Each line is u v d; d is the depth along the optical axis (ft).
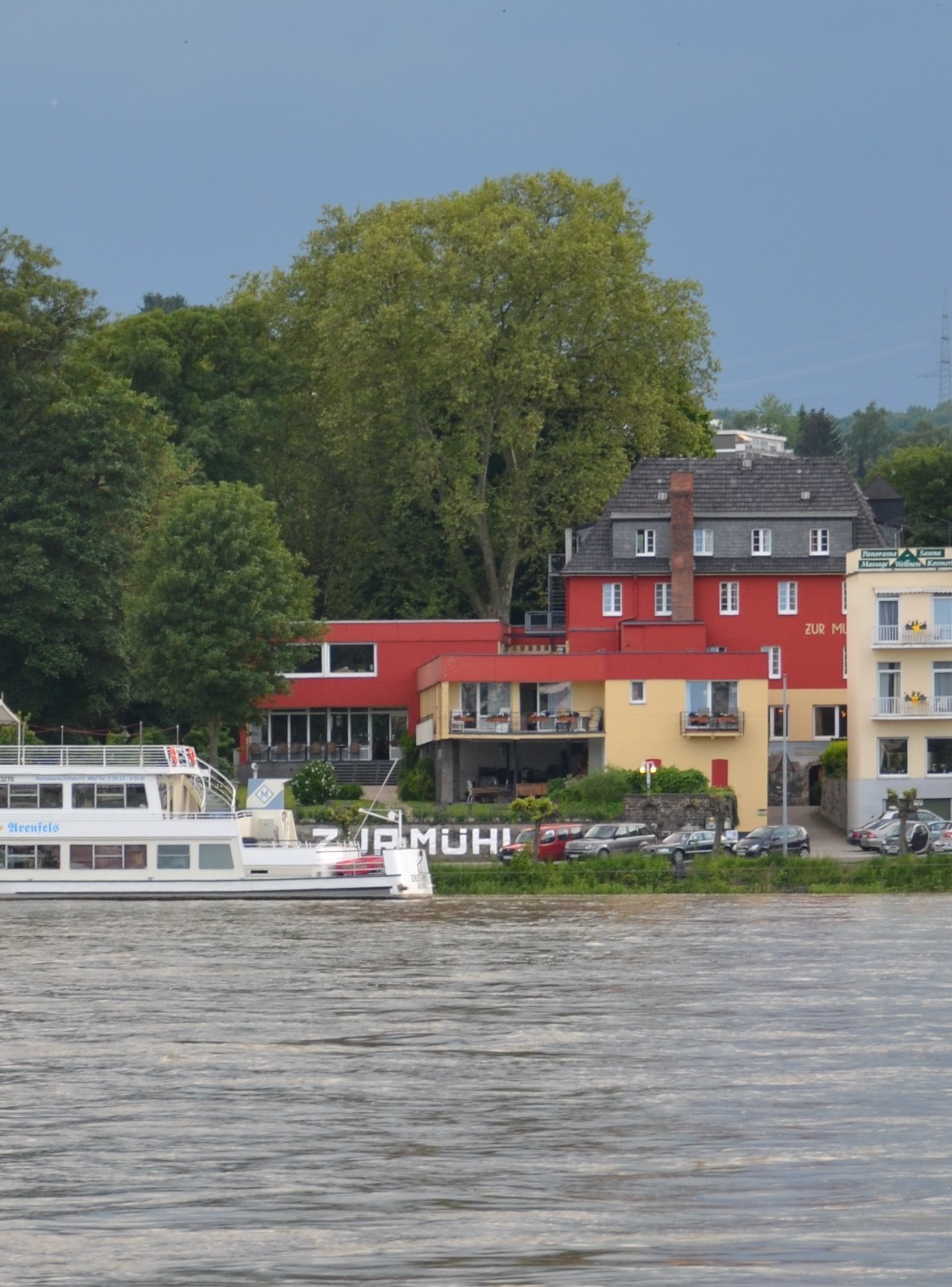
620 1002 497.05
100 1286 258.78
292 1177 313.53
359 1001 498.69
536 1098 373.81
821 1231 281.74
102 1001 497.87
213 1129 347.15
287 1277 261.85
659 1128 348.18
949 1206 294.87
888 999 501.15
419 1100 371.15
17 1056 416.05
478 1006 490.90
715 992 515.91
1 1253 273.33
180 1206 297.12
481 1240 279.08
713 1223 286.66
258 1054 418.51
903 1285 256.32
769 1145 334.85
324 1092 379.14
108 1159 325.01
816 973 553.64
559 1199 300.61
